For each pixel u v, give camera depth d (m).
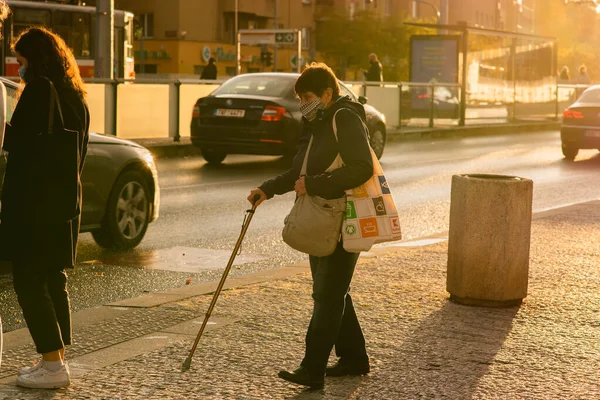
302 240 5.34
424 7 85.88
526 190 7.50
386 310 7.34
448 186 17.62
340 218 5.34
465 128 34.03
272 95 19.78
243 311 7.24
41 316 5.43
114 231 10.30
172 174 18.31
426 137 31.80
